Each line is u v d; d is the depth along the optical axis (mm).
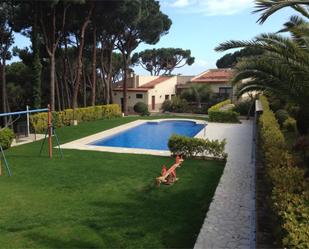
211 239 6609
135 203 8602
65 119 24000
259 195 6523
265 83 8453
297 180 5871
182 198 8969
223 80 37281
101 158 13766
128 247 6324
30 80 34594
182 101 37594
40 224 7320
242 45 7961
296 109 15094
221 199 8836
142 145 18656
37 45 23453
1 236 6758
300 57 7645
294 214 4324
